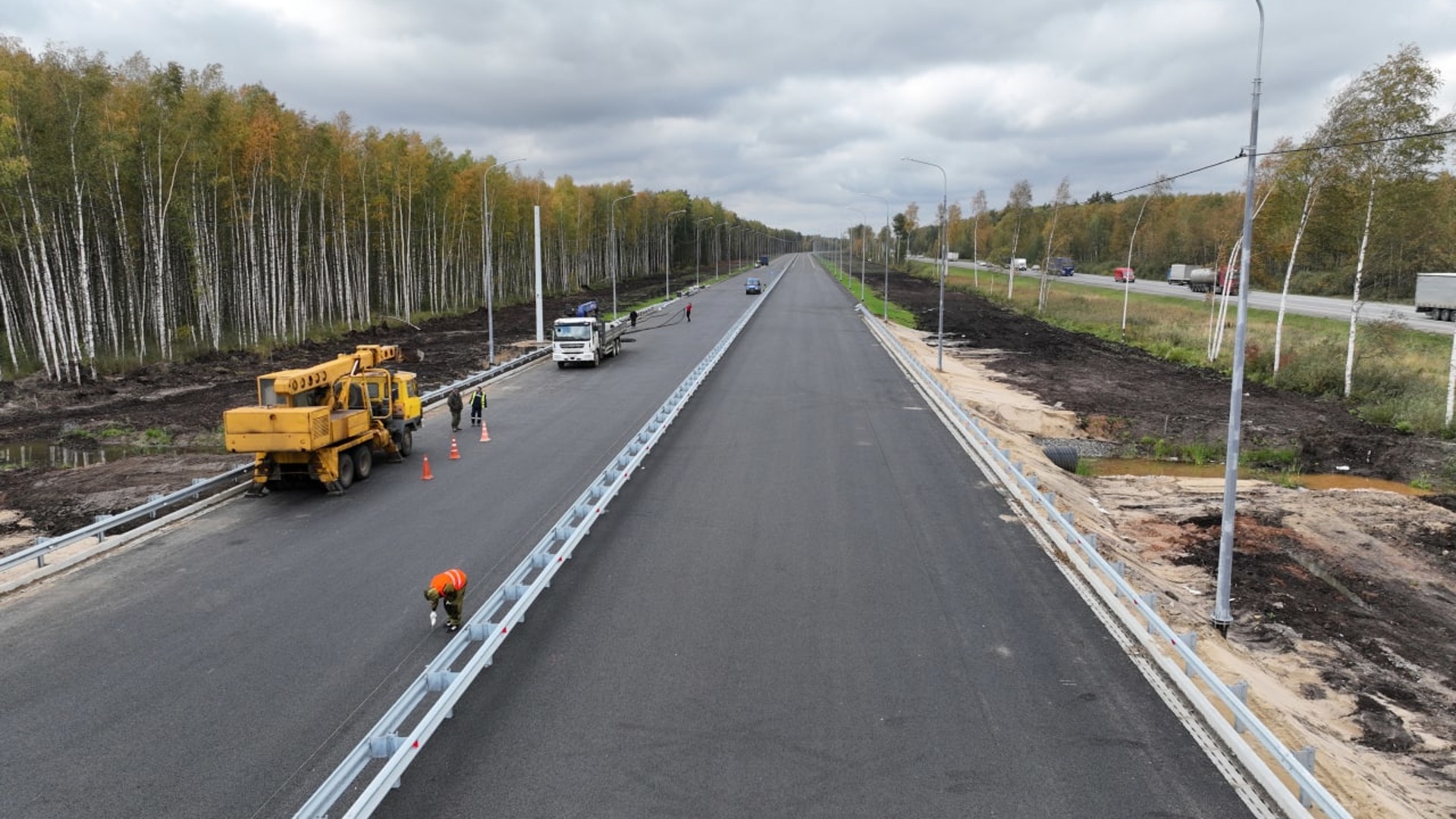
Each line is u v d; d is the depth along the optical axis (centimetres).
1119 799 789
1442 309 5553
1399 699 1247
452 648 1011
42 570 1370
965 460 2148
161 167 4244
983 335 5691
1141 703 970
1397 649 1418
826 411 2791
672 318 6297
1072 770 837
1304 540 1939
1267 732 810
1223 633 1348
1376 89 3438
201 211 4659
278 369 4294
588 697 971
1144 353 4978
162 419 3012
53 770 841
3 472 2308
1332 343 4306
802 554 1460
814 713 940
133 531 1585
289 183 5322
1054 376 4147
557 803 778
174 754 869
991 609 1232
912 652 1091
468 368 4106
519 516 1691
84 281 3881
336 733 907
